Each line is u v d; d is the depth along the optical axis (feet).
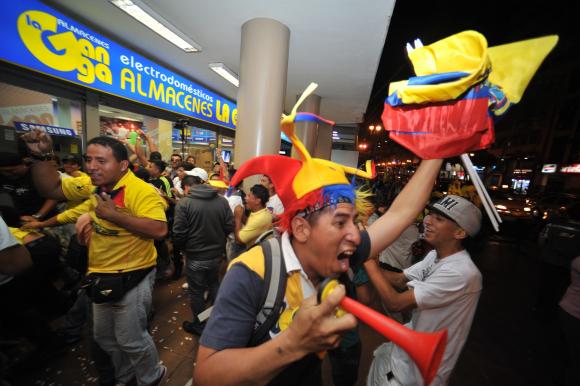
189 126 20.65
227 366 1.90
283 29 11.76
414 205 3.19
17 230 7.17
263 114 11.70
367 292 6.48
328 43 13.67
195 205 8.13
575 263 6.56
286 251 2.43
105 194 5.22
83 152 12.55
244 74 11.89
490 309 12.49
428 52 2.55
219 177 16.17
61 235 10.04
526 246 24.80
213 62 16.42
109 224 5.24
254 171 2.57
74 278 10.38
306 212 2.39
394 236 3.14
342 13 10.93
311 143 23.32
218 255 8.66
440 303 3.90
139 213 5.57
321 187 2.28
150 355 5.97
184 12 11.35
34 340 7.03
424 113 2.58
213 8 10.99
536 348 9.70
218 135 24.71
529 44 2.31
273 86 11.69
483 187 2.52
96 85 12.31
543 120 64.90
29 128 10.48
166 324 9.07
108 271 5.32
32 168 7.33
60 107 11.54
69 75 11.10
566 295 6.77
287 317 2.30
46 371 6.94
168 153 18.57
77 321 7.88
